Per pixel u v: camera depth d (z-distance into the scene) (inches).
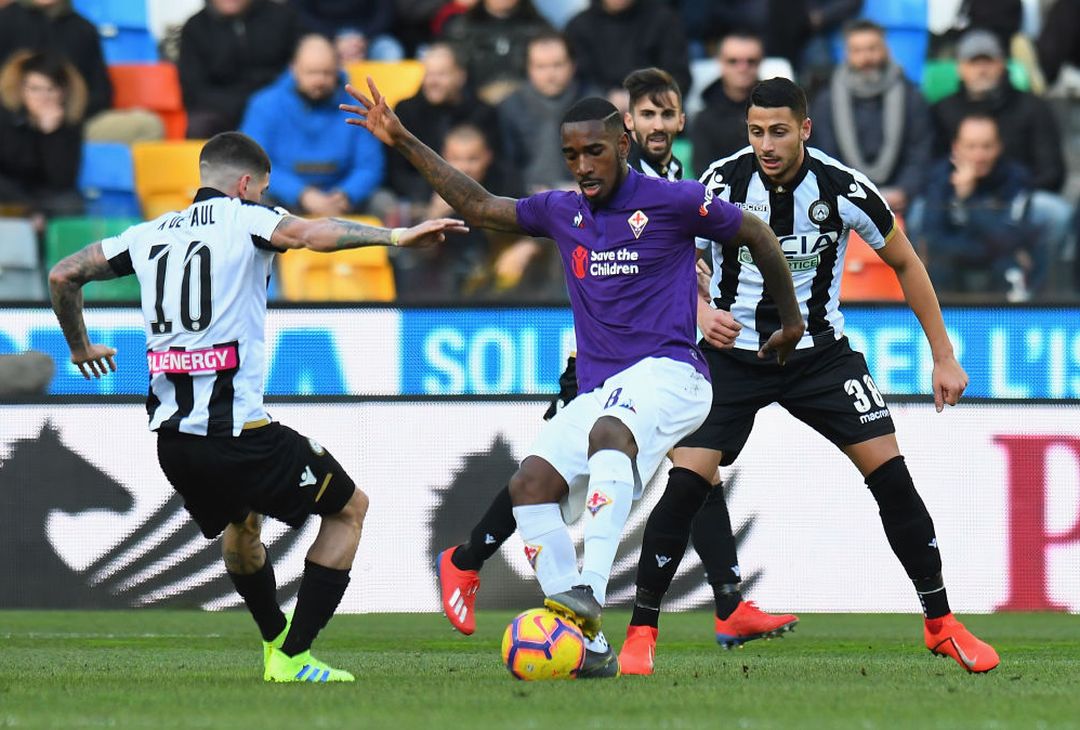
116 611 1113.4
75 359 690.2
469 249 1186.6
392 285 1192.2
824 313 747.4
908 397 1103.6
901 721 504.1
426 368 1120.2
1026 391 1116.5
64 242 1218.6
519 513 632.4
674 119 831.7
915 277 747.4
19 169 1256.2
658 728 477.7
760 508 1093.1
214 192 652.1
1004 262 1188.5
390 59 1459.2
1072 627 1080.2
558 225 648.4
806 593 1090.7
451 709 527.8
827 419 743.7
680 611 1091.9
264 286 642.2
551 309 1120.8
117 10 1460.4
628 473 617.6
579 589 620.4
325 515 660.1
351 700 559.2
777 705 549.0
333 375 1117.7
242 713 517.0
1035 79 1457.9
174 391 631.8
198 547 1096.2
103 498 1096.8
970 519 1099.9
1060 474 1106.7
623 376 633.0
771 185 733.9
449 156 1251.8
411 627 1082.1
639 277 634.8
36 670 727.7
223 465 628.1
